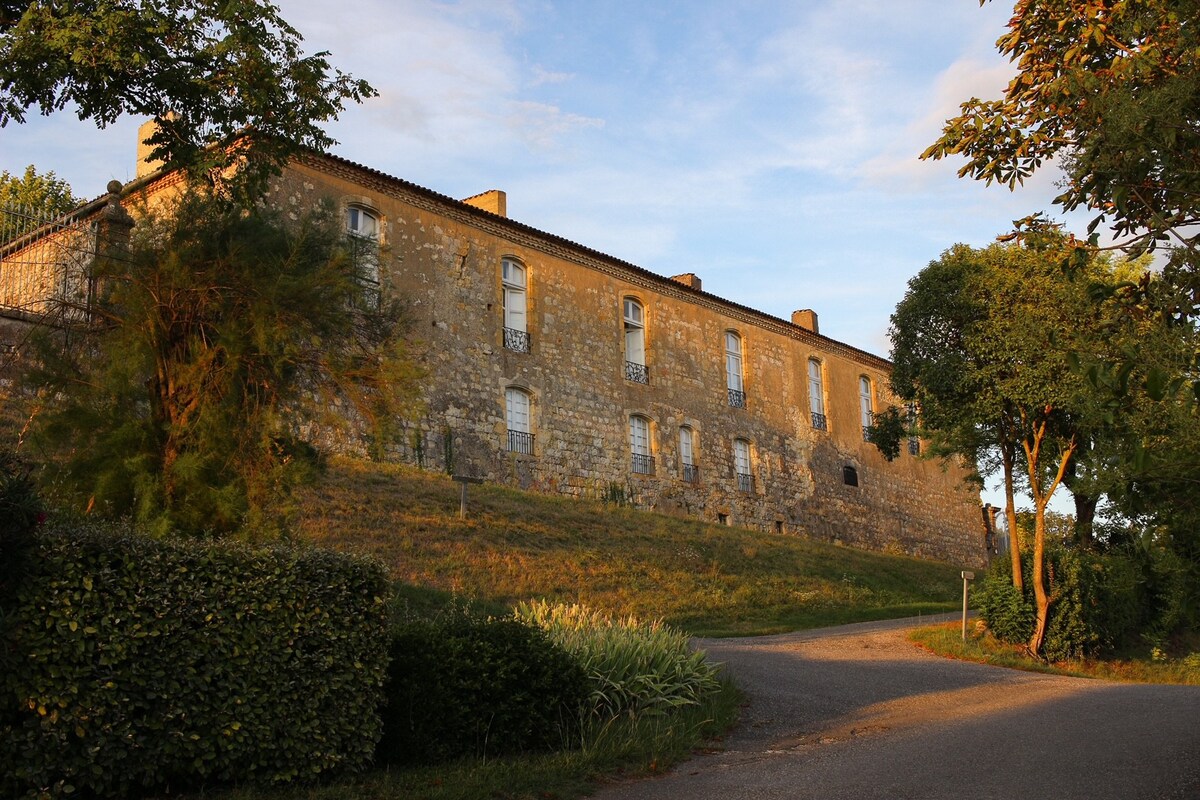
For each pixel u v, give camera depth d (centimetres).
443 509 2244
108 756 672
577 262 3231
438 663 885
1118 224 817
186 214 1188
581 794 802
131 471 1054
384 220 2642
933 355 2023
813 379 4253
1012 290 1875
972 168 955
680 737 1010
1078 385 1662
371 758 805
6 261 1590
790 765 890
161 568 721
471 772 811
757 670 1448
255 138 1189
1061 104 866
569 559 2191
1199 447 808
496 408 2855
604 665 1102
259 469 1116
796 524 3912
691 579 2338
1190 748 915
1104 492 1270
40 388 1155
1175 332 780
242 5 1105
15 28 1045
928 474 4778
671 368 3528
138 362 1080
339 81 1205
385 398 1242
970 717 1138
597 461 3152
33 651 655
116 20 1038
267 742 737
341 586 805
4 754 641
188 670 713
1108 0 851
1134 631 2194
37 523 675
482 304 2878
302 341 1180
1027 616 1966
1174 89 722
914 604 2700
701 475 3541
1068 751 912
